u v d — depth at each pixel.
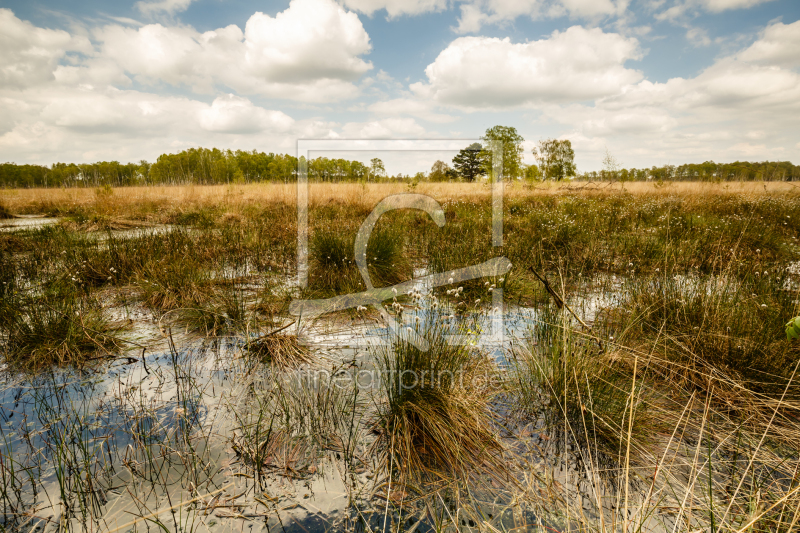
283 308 4.45
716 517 1.74
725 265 5.23
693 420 2.41
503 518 1.77
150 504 1.82
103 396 2.70
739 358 2.76
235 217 10.16
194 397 2.69
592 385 2.55
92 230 8.92
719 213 9.94
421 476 2.04
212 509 1.79
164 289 4.52
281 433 2.32
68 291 4.58
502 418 2.51
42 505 1.79
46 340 3.26
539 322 3.71
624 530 1.49
